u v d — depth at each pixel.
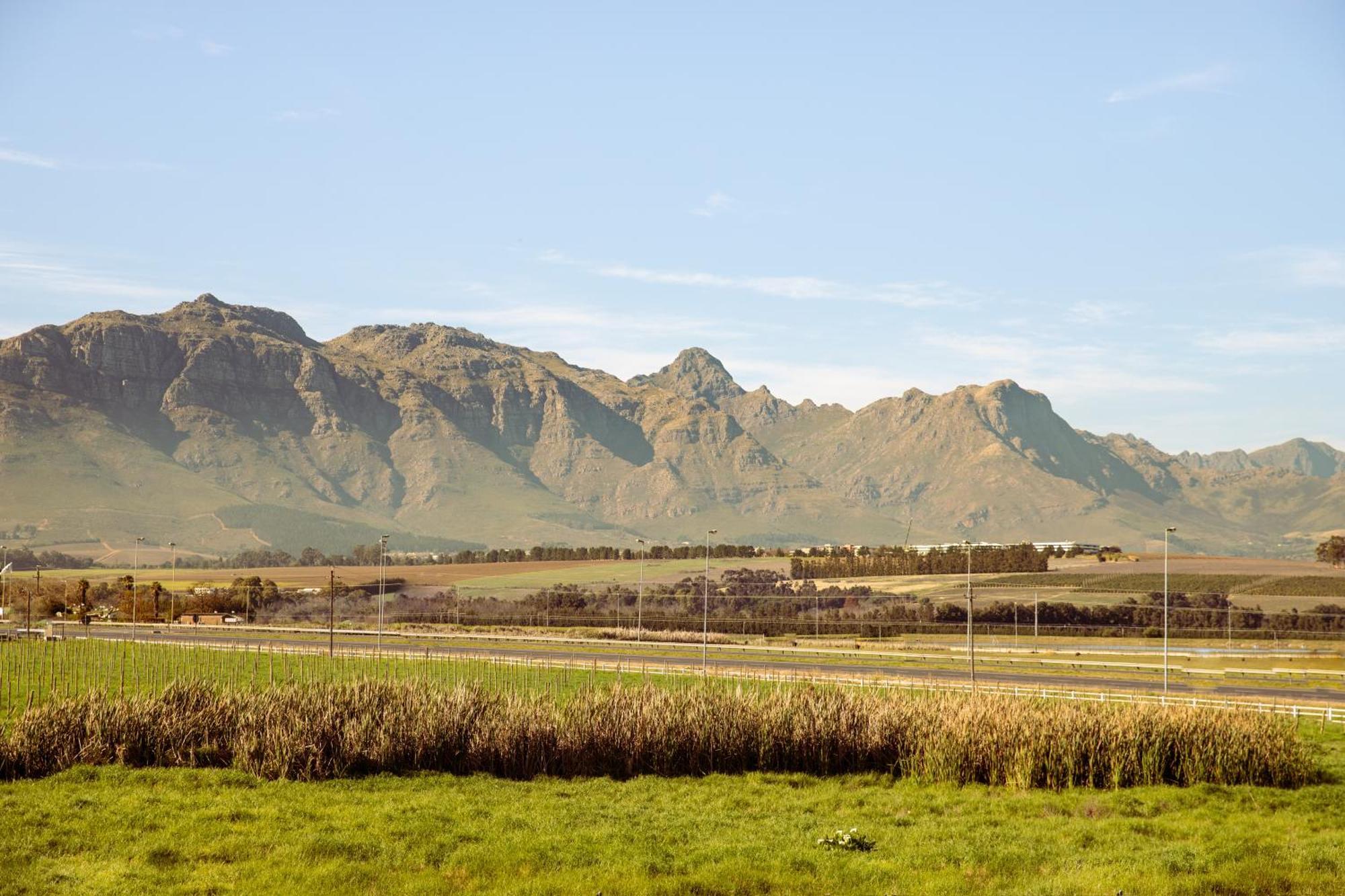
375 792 43.25
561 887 30.61
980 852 35.16
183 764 47.03
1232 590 183.38
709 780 48.25
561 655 112.62
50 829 36.03
